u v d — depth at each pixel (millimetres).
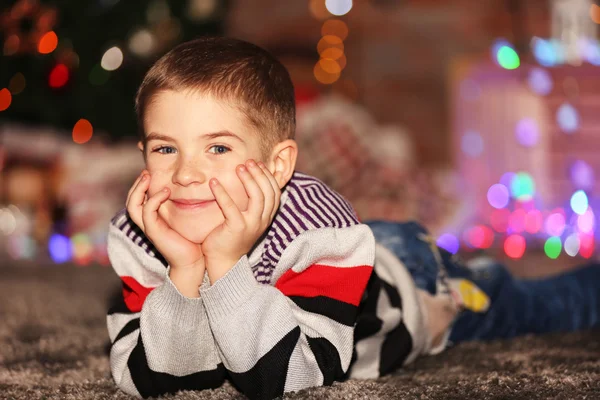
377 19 4566
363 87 4547
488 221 3939
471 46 4477
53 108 3215
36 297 2109
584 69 3973
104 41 3143
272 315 1037
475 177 4113
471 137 4176
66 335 1596
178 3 3283
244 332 1023
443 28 4516
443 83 4477
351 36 4594
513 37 4391
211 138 1030
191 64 1059
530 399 1007
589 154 3916
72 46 3074
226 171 1040
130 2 3156
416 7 4543
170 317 1043
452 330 1486
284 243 1098
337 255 1101
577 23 4336
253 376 1029
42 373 1267
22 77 3111
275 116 1115
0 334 1615
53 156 3434
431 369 1281
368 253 1118
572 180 3893
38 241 3336
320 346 1074
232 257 1034
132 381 1085
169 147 1047
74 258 3199
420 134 4469
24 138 3391
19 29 2957
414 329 1271
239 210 1037
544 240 3547
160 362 1058
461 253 3205
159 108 1038
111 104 3238
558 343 1485
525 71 4059
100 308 1945
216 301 1023
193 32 3303
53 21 2949
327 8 4555
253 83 1078
